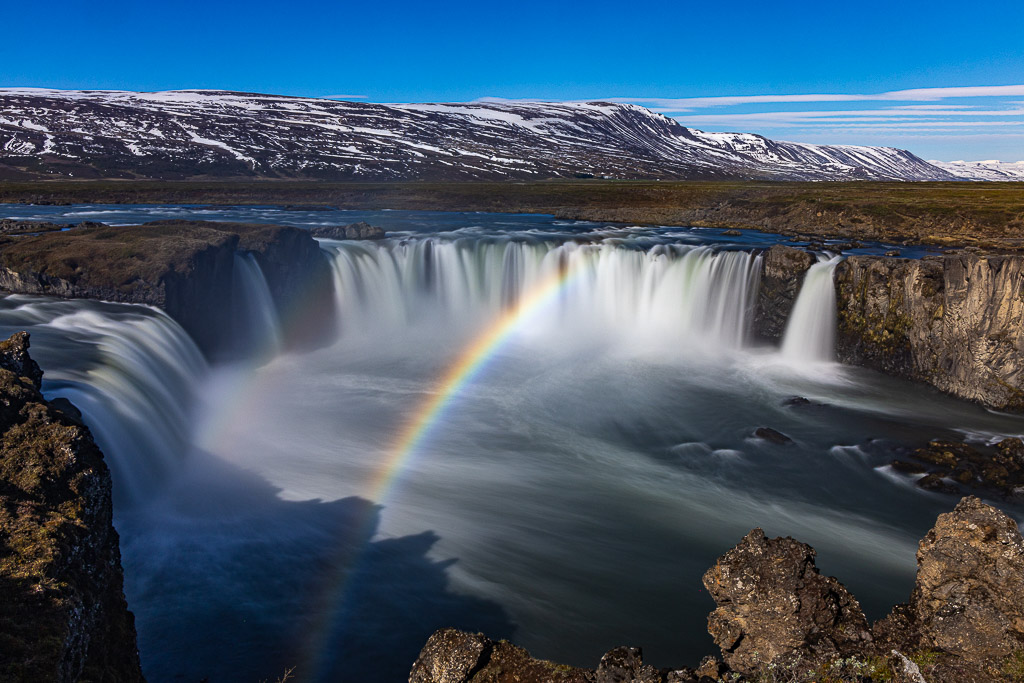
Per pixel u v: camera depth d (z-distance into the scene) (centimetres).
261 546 1964
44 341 2642
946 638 977
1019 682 903
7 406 1495
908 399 3294
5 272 3378
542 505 2320
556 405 3297
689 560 2002
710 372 3772
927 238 5947
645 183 15575
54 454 1380
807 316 3916
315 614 1694
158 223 4234
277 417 3017
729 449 2805
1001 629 956
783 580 989
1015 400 3036
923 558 1065
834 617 1012
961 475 2481
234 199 10819
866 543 2125
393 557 1952
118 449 2136
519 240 4856
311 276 4131
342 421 3019
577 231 6475
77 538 1214
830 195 9262
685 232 6512
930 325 3353
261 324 3816
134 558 1850
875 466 2634
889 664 931
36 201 9906
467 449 2783
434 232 6134
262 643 1581
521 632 1667
